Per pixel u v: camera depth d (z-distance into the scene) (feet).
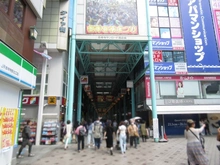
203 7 64.13
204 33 61.62
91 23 47.62
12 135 18.58
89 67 73.87
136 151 29.89
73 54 44.91
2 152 16.67
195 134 15.96
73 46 45.47
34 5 28.40
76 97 72.13
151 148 32.76
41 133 38.99
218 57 59.98
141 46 51.70
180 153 28.02
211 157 24.97
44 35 43.57
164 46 59.88
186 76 58.13
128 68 69.87
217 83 58.54
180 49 59.88
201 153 15.25
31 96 41.16
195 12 63.57
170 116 58.13
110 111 207.62
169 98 55.93
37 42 42.75
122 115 109.70
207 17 63.31
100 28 47.50
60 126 42.34
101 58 66.33
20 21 25.34
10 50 18.93
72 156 25.95
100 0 49.73
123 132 29.19
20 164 21.38
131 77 74.59
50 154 27.30
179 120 57.88
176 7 64.44
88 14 48.29
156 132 42.32
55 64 44.32
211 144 36.99
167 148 32.68
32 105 41.27
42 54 39.32
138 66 67.72
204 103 55.83
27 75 23.68
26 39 26.81
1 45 17.04
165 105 54.03
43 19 44.70
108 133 28.09
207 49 60.29
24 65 22.71
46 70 43.60
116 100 119.44
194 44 60.70
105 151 29.78
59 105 42.04
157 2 64.39
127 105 91.56
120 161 23.08
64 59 47.32
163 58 59.06
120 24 48.24
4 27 20.22
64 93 47.60
